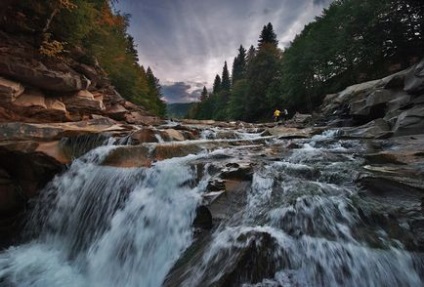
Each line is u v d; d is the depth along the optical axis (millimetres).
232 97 67562
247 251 3531
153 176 6418
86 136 9570
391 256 3428
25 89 12039
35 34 12953
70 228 6969
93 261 5633
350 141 9047
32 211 8141
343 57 33750
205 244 4285
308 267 3479
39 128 9203
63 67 13766
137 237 5426
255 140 10531
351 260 3436
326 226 3986
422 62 10922
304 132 12078
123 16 33094
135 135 9656
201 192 5496
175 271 4148
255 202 4949
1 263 6102
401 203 4387
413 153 6520
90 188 7195
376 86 15719
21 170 8641
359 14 26375
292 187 5172
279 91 51500
